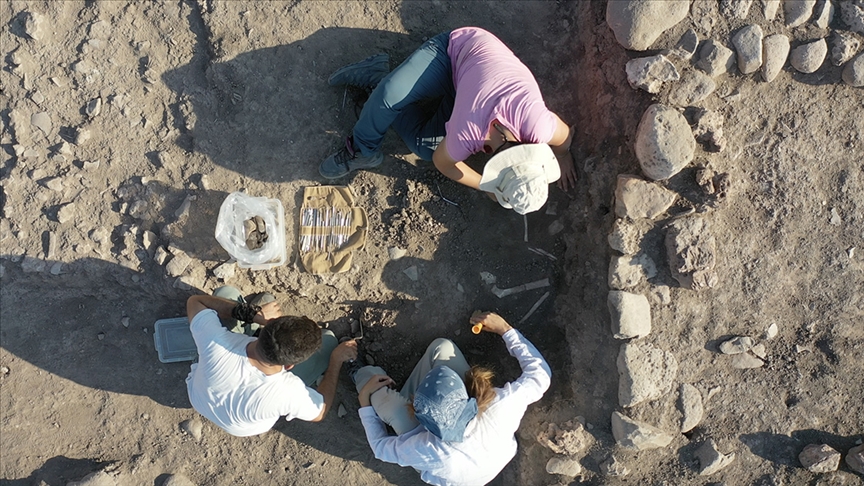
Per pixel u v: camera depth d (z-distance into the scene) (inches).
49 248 125.5
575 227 131.6
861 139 121.5
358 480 136.2
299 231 130.3
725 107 119.7
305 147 131.6
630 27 118.0
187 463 134.5
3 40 129.0
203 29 131.0
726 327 121.1
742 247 120.4
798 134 120.6
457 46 113.7
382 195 133.3
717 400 121.5
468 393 112.3
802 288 121.5
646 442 118.6
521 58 136.6
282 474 135.6
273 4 131.9
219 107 130.3
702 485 121.4
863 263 121.0
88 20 129.8
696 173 117.6
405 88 113.7
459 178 117.3
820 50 118.8
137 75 130.0
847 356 122.1
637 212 118.0
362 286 131.9
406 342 134.9
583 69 133.6
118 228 127.4
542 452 127.6
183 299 130.6
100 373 134.6
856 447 121.6
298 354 104.1
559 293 133.7
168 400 134.9
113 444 133.8
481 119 102.3
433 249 133.9
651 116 116.1
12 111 127.4
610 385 121.6
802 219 121.0
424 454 110.7
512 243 135.1
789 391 122.0
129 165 128.5
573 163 131.3
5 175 127.2
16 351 133.3
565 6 137.6
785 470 121.3
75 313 134.7
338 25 133.6
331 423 136.6
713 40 118.1
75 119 129.0
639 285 120.1
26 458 131.6
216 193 128.8
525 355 120.6
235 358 110.1
